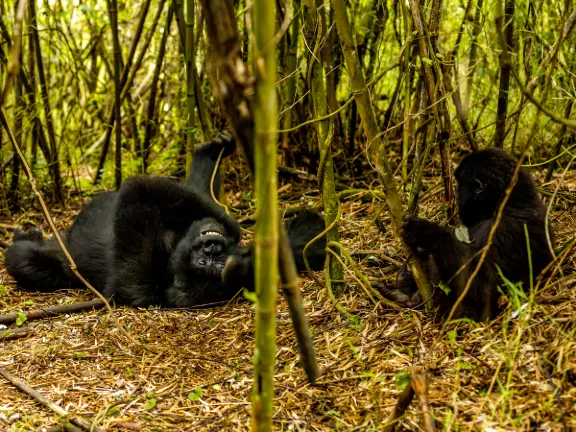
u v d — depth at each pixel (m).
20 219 7.22
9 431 3.36
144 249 5.23
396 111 7.51
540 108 2.97
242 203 7.09
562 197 5.46
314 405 3.43
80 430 3.33
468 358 3.54
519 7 5.50
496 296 3.93
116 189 7.19
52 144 7.68
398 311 4.32
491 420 2.96
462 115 5.60
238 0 6.83
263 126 2.20
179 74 8.00
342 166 7.35
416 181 4.38
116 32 6.82
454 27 6.77
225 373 3.92
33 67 7.36
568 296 3.79
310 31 4.33
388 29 6.80
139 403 3.63
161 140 8.50
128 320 4.85
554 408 2.97
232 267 4.86
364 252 5.28
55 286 5.58
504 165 4.16
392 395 3.35
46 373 4.04
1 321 4.76
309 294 4.88
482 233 4.06
